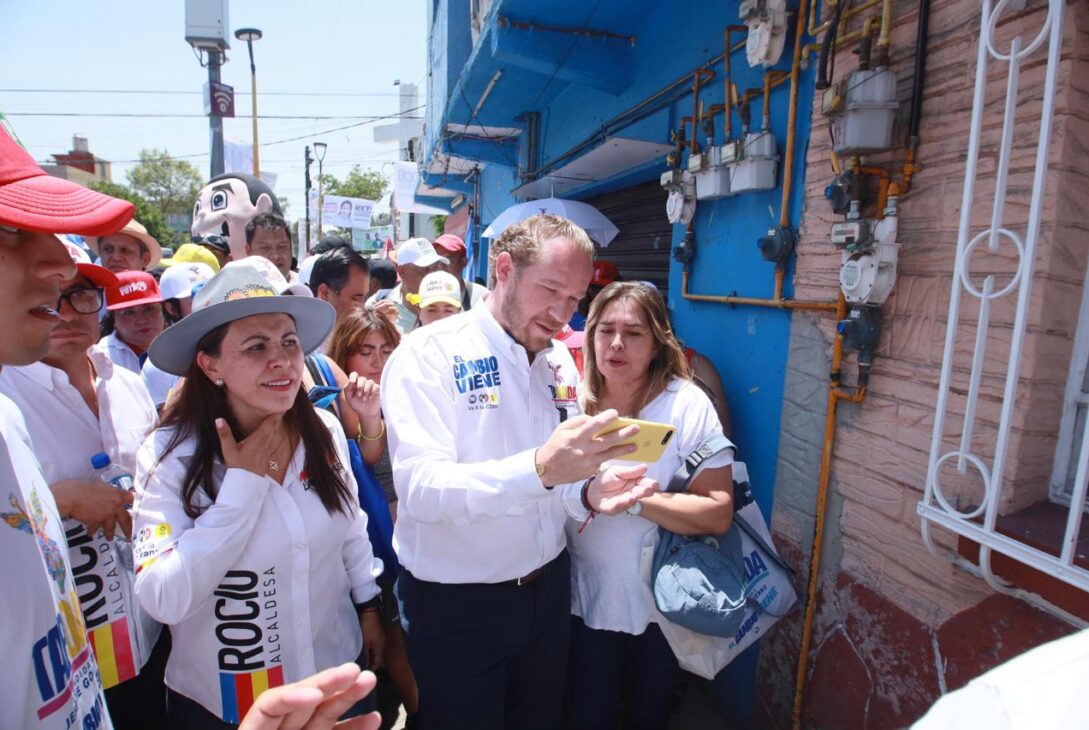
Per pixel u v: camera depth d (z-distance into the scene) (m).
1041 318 1.46
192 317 1.37
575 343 3.13
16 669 0.83
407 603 1.77
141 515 1.46
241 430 1.56
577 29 3.76
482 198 8.89
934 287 1.73
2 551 0.84
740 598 1.82
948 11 1.67
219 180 4.06
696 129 2.96
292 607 1.56
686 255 3.06
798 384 2.30
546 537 1.77
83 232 0.84
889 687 1.88
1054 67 1.32
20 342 0.87
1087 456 1.23
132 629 1.71
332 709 0.85
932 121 1.73
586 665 2.09
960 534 1.56
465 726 1.79
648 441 1.38
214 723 1.55
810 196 2.22
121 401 1.79
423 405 1.59
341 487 1.67
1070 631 1.39
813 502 2.21
